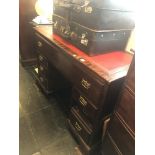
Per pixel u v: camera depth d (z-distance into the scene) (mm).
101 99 891
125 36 1143
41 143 1282
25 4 1861
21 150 1215
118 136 884
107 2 875
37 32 1453
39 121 1472
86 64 943
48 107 1639
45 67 1550
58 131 1396
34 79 2037
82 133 1179
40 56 1574
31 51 2201
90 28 964
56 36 1312
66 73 1172
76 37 1108
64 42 1211
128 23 1083
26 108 1598
